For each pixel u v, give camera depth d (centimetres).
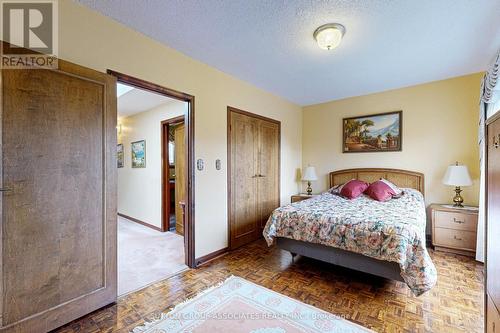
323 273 258
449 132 350
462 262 282
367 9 193
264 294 215
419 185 369
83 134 181
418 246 193
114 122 201
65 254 172
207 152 300
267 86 380
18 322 150
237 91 347
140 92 359
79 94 179
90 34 197
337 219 235
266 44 250
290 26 218
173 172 532
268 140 412
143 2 187
